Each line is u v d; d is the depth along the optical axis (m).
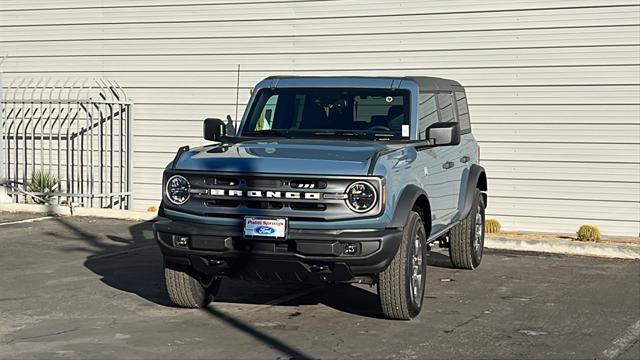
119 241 12.16
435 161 8.60
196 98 15.09
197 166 7.38
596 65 12.79
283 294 8.86
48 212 14.77
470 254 10.20
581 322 7.71
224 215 7.22
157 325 7.46
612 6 12.66
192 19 15.02
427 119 8.84
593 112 12.85
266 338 7.06
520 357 6.56
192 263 7.38
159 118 15.33
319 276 7.14
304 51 14.39
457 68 13.50
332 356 6.54
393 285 7.33
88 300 8.40
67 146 15.81
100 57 15.67
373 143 7.99
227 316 7.83
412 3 13.71
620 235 12.83
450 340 7.03
